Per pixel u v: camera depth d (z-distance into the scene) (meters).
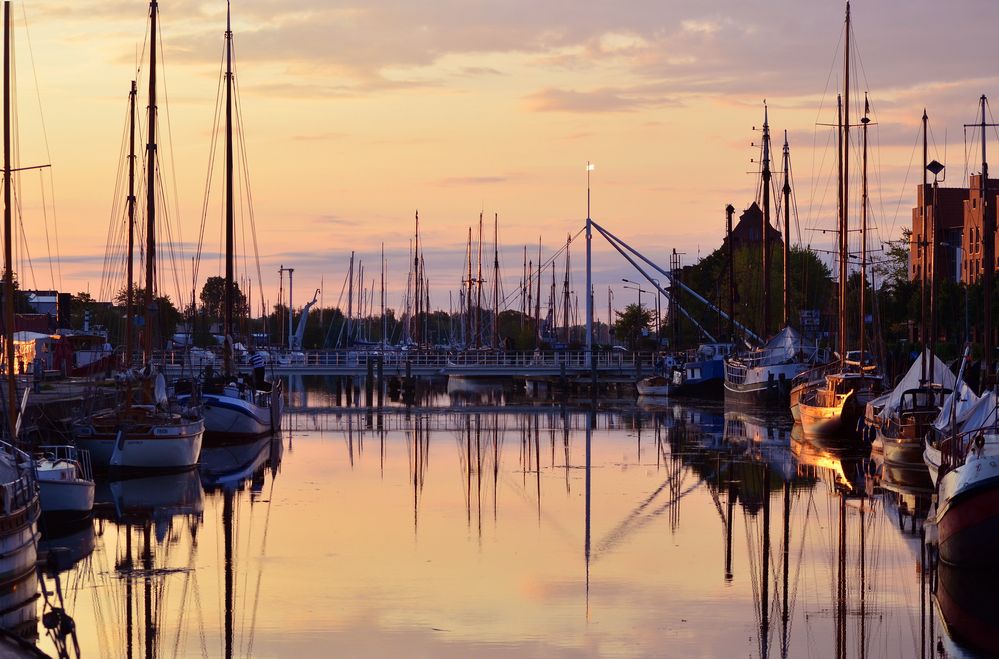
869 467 55.31
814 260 122.75
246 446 64.44
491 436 70.19
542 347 153.62
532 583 32.66
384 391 119.81
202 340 147.75
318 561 35.12
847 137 73.75
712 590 32.00
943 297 108.38
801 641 27.52
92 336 96.44
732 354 105.25
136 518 41.75
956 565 33.41
